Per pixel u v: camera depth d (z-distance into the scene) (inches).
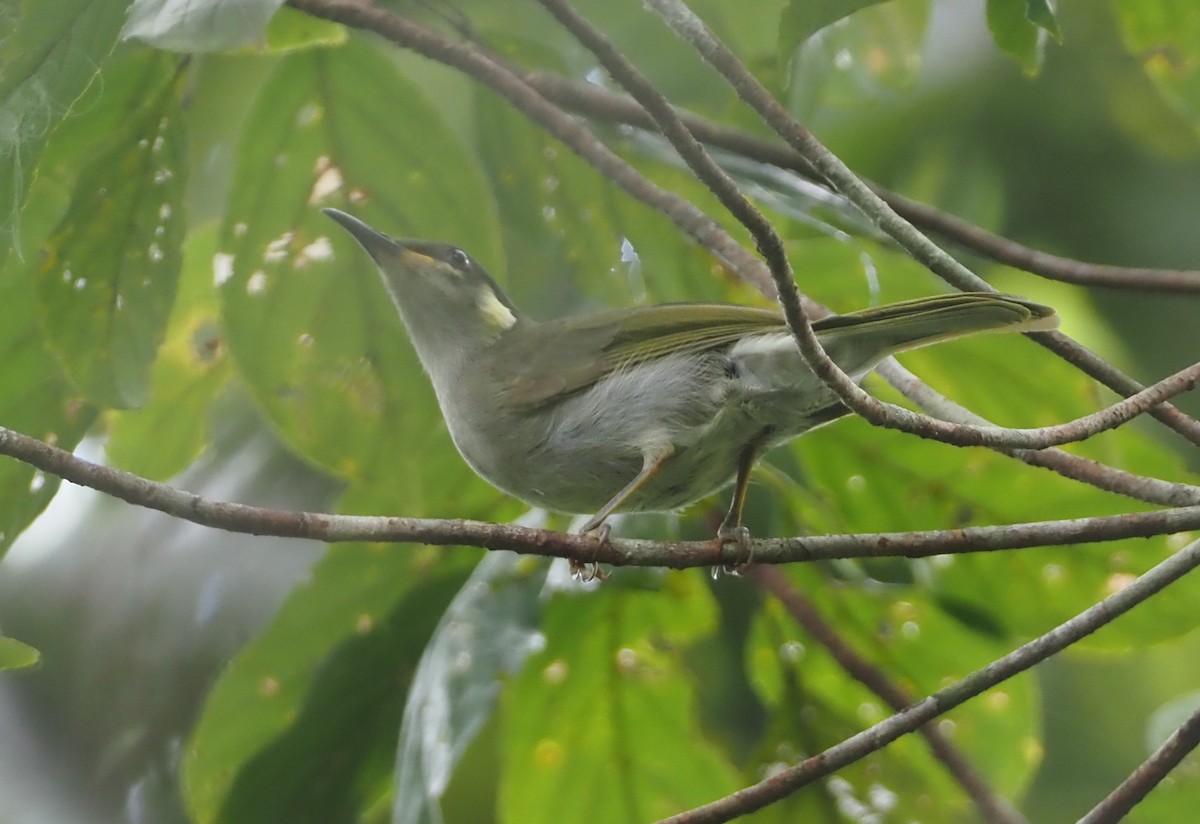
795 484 419.5
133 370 354.3
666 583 387.5
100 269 353.1
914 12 453.1
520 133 412.2
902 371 345.1
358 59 368.2
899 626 422.9
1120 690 543.2
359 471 384.5
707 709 480.7
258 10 268.5
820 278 412.8
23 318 365.4
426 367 388.8
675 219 371.6
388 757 401.4
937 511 418.6
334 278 381.1
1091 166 510.0
